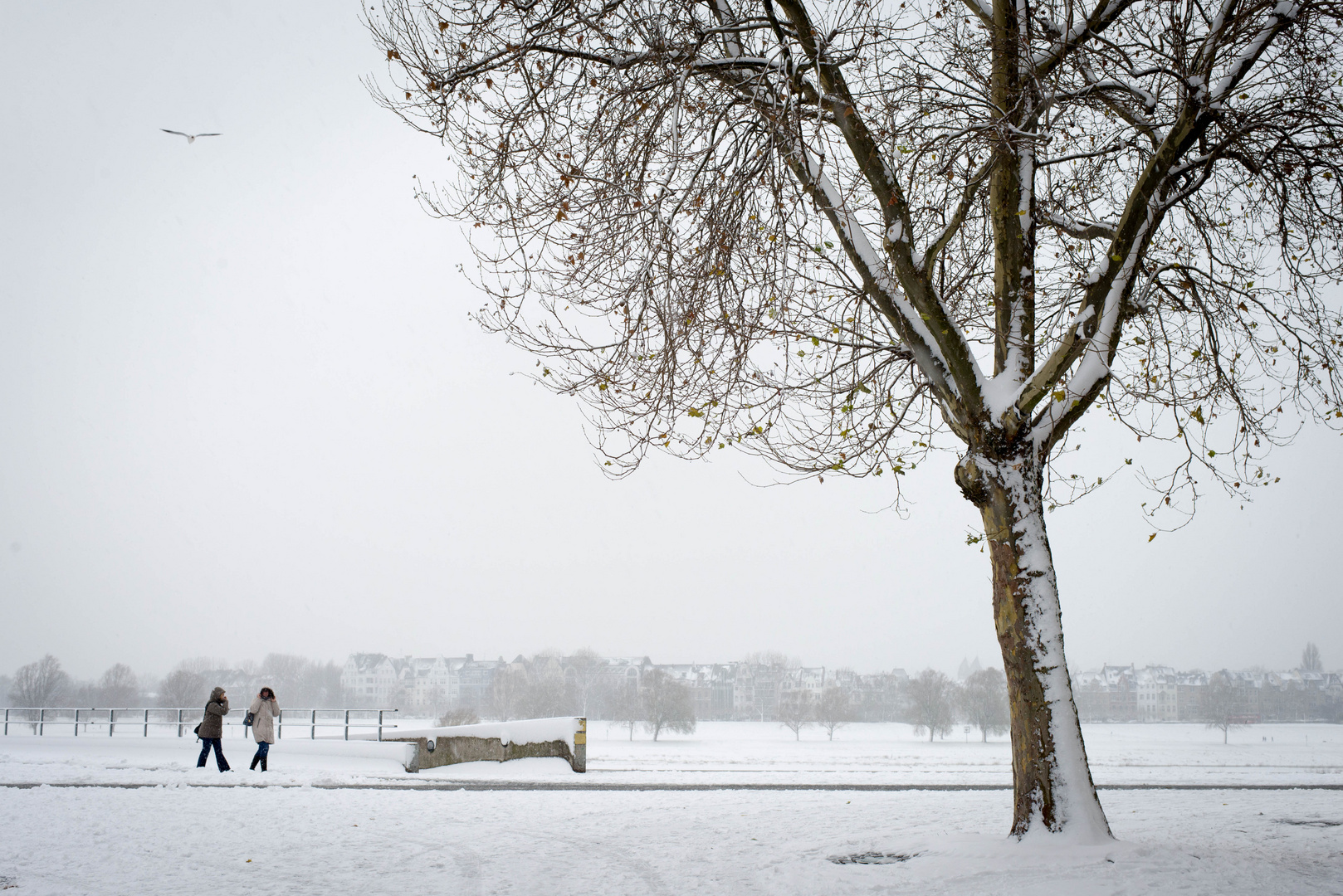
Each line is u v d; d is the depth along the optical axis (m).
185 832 10.13
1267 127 10.17
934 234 12.08
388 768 19.09
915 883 7.21
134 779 16.11
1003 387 9.32
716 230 10.03
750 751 59.78
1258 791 15.67
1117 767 27.28
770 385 11.09
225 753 21.19
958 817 11.30
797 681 185.38
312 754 20.58
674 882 7.48
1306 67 10.45
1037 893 6.66
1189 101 9.27
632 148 10.01
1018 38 9.80
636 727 123.94
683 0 9.91
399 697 184.88
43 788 14.43
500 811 12.24
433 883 7.50
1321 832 9.77
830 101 9.61
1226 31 9.45
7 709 25.00
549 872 7.94
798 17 9.54
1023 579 8.90
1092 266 12.39
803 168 9.75
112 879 7.66
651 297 10.01
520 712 120.38
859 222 10.45
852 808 12.50
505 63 10.03
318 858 8.66
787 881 7.41
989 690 107.19
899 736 127.56
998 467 9.14
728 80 9.95
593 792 15.12
